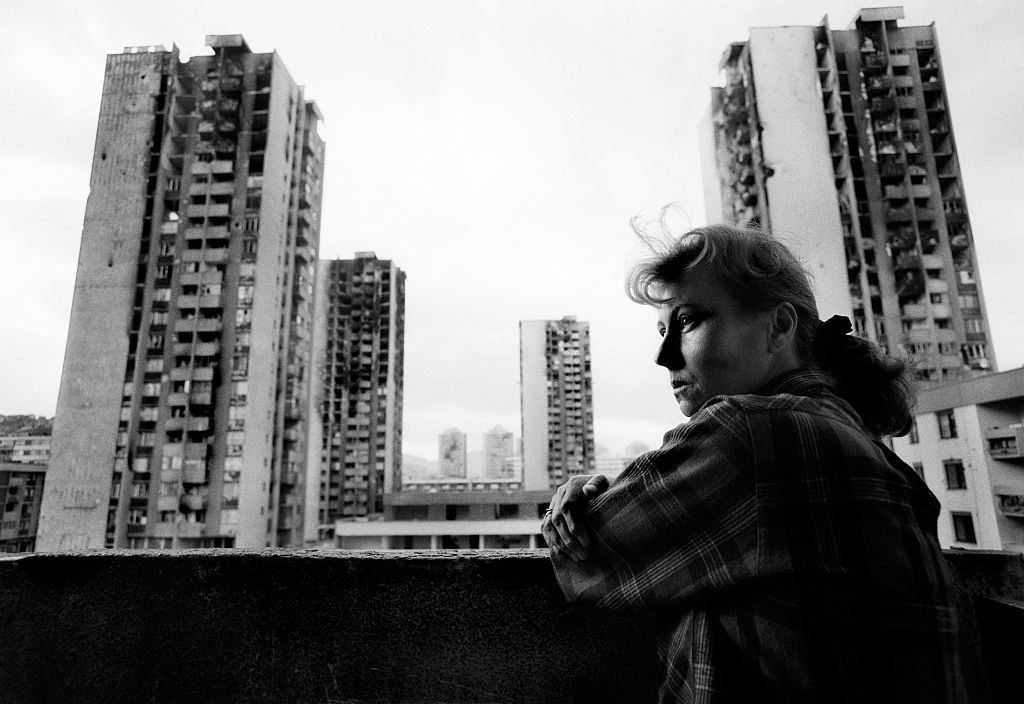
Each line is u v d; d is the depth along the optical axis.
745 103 41.94
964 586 1.03
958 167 40.00
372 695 1.10
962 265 38.34
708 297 0.75
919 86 41.66
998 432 18.00
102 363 37.16
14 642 1.19
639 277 0.82
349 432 70.81
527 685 1.07
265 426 38.72
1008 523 17.75
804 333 0.78
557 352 93.94
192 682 1.14
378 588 1.13
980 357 36.44
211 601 1.16
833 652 0.51
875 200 39.22
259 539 37.41
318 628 1.13
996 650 0.98
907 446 22.05
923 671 0.50
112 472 35.59
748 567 0.55
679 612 0.65
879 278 37.97
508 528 34.84
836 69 40.81
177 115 41.59
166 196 40.38
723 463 0.59
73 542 34.47
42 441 77.44
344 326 74.12
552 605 1.08
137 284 38.88
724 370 0.73
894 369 0.80
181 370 36.97
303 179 46.78
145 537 34.75
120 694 1.15
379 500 69.06
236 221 39.75
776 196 38.56
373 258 76.19
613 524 0.66
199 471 35.41
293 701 1.12
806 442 0.57
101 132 41.09
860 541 0.53
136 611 1.18
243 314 38.28
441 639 1.10
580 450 90.25
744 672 0.55
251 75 42.41
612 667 1.06
